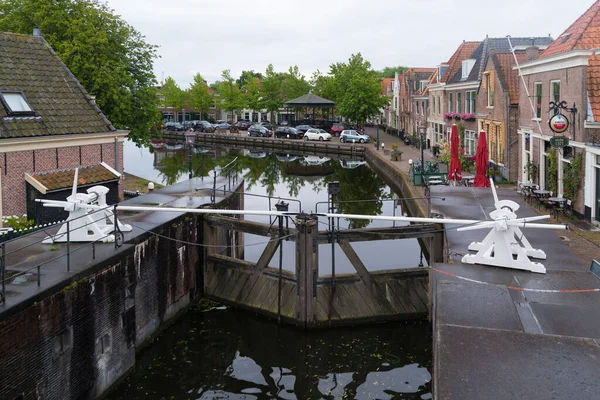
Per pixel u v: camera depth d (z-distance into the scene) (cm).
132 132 3212
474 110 3569
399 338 1416
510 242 1140
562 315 846
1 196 1695
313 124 7975
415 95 5525
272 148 6669
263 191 3472
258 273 1558
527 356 707
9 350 875
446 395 618
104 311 1135
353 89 6256
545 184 2275
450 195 1861
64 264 1090
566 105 1992
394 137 6475
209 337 1427
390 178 3691
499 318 830
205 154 5875
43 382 955
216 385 1205
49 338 967
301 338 1420
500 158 2955
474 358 701
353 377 1234
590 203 1839
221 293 1647
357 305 1488
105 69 2855
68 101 2022
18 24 2972
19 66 1950
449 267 1078
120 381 1202
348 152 5716
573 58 1906
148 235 1351
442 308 865
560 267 1094
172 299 1496
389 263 1969
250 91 8406
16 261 1117
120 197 2192
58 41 2870
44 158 1838
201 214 1667
